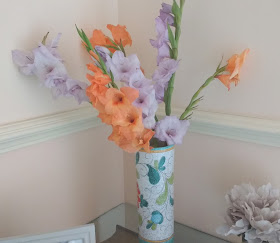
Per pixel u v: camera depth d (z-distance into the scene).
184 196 0.98
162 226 0.80
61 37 0.84
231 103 0.82
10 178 0.79
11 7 0.73
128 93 0.64
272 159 0.79
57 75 0.75
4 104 0.75
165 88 0.76
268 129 0.75
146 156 0.75
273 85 0.75
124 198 1.13
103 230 0.98
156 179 0.76
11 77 0.75
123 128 0.65
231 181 0.87
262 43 0.74
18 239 0.60
